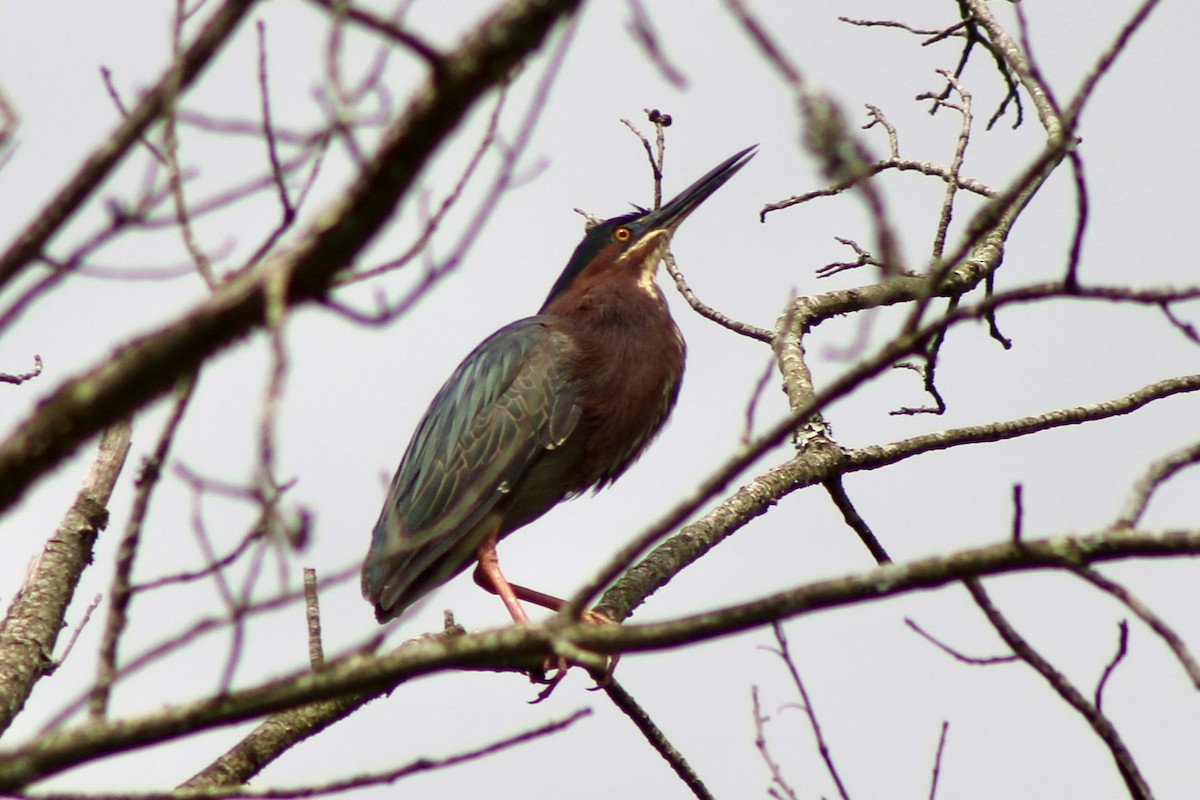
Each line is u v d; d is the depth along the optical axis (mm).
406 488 14070
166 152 5277
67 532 10977
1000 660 7672
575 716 6172
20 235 4656
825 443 12211
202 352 4297
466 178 5254
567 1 4051
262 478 4172
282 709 5375
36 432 4352
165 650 5031
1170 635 5566
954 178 12586
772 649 9164
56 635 10500
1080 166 5590
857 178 4219
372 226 4148
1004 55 12141
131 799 5574
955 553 5863
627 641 5840
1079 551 5785
